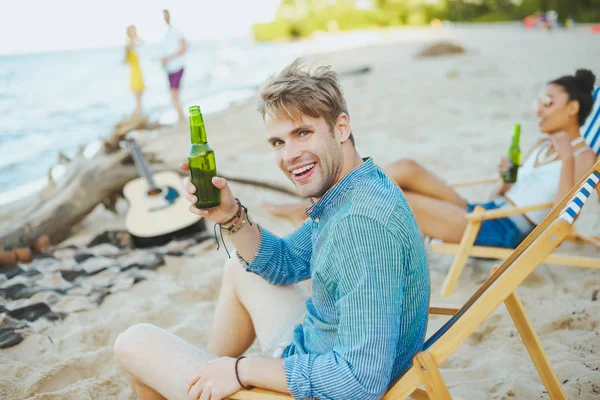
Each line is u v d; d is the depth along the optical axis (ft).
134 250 13.48
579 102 9.75
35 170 24.35
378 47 79.36
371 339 4.43
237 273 6.59
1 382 8.30
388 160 20.02
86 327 9.85
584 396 7.17
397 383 4.83
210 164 5.72
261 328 6.31
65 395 7.97
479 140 21.68
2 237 13.37
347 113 5.01
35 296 11.10
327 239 4.81
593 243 10.51
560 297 9.80
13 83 74.74
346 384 4.51
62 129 33.73
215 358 5.62
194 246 13.34
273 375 4.95
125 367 5.80
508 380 7.66
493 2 142.20
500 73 39.40
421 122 26.25
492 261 11.63
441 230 10.52
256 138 25.82
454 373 8.02
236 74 60.49
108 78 71.41
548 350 8.32
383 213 4.54
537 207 9.71
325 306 5.09
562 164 9.67
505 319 9.22
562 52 48.93
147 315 10.23
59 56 209.56
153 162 17.24
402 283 4.63
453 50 55.47
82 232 15.39
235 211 5.96
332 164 4.87
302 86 4.71
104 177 15.81
